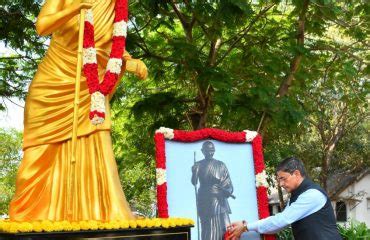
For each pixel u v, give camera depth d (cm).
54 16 632
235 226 628
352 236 1005
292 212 581
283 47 1154
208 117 1245
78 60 623
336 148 2528
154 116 1154
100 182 652
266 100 1032
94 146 658
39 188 638
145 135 1508
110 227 565
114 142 1719
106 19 678
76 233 550
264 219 609
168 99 1131
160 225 593
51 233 537
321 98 1934
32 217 625
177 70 1137
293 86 1239
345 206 3066
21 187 633
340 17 1338
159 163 638
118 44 659
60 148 649
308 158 2394
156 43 1262
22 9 1131
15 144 2327
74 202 632
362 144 2520
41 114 643
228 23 1012
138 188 1867
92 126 657
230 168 671
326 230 575
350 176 2948
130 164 1689
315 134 2405
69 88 650
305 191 587
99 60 672
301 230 584
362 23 1257
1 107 1338
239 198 664
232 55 1265
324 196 586
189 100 1148
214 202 653
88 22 638
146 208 2775
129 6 1182
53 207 632
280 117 1051
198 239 637
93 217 636
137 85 1448
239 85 1176
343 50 1286
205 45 1253
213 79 1040
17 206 627
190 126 1219
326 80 1484
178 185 646
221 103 1016
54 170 644
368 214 3012
